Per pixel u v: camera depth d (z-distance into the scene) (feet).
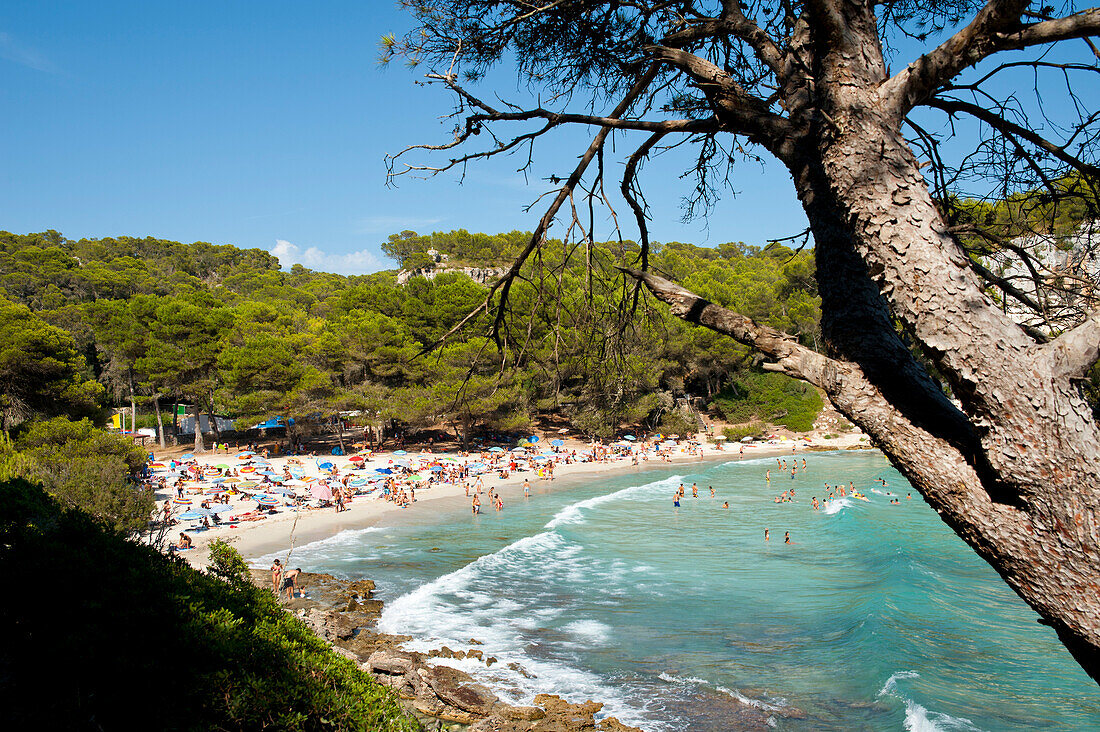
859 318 8.87
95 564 15.23
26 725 11.55
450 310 193.26
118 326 193.16
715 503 151.12
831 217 9.25
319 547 108.47
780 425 257.96
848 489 168.45
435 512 138.21
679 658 65.21
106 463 91.20
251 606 16.48
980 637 68.49
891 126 8.27
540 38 14.78
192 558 94.07
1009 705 54.03
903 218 7.92
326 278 434.71
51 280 269.03
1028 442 6.79
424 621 74.43
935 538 114.83
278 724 12.88
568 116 11.32
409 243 449.89
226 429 234.58
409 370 192.85
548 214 13.16
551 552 106.22
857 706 55.36
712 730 51.93
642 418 234.38
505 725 51.42
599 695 57.57
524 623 74.54
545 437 238.89
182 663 13.32
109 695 12.48
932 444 7.70
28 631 13.39
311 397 185.88
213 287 382.63
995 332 7.18
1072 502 6.57
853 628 71.87
